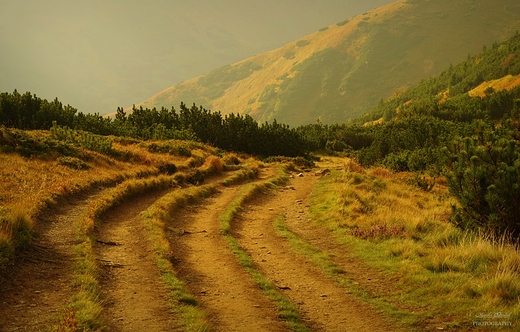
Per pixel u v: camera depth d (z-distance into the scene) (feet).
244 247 49.21
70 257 35.63
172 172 96.63
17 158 68.49
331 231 56.39
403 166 122.52
